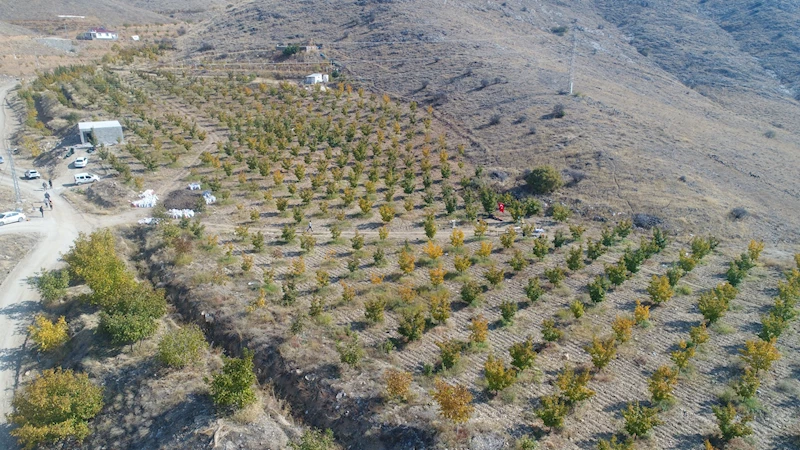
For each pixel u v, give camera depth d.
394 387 32.56
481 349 38.91
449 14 137.25
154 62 133.88
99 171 74.31
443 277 47.56
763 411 33.09
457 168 74.00
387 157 78.44
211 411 33.62
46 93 111.25
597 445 30.06
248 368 33.81
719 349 38.72
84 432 34.06
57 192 68.31
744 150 77.00
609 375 36.28
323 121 91.12
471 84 99.69
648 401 33.97
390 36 125.94
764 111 104.06
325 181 70.81
